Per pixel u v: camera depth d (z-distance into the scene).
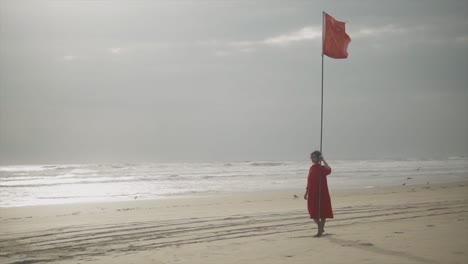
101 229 11.37
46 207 18.58
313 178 9.37
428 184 29.59
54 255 8.22
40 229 11.51
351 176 43.34
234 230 10.77
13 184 37.88
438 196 19.95
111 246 9.01
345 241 8.65
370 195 21.36
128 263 7.30
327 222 11.71
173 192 28.69
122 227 11.65
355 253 7.47
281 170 61.22
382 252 7.50
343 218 12.46
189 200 21.22
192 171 60.72
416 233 9.45
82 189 32.09
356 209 14.69
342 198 19.64
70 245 9.22
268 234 10.02
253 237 9.62
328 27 10.13
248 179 41.81
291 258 7.24
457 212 13.45
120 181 41.03
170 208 17.38
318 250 7.84
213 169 67.19
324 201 9.33
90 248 8.84
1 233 10.88
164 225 11.88
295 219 12.67
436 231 9.70
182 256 7.73
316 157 9.49
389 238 8.86
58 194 28.09
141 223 12.36
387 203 16.69
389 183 33.34
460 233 9.41
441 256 7.12
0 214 15.83
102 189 31.89
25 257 8.07
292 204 18.42
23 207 18.52
